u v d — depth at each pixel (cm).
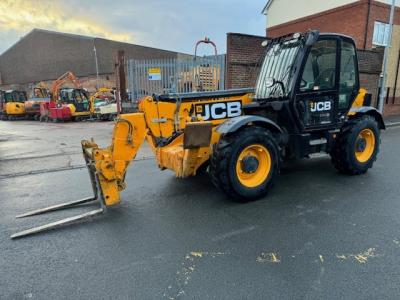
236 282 244
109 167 362
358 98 554
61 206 403
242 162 388
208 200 414
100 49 3297
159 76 1159
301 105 441
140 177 525
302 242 301
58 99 2023
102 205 375
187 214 371
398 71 1512
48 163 666
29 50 3781
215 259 275
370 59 1378
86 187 492
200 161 397
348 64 483
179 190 455
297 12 1903
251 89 503
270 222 345
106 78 3278
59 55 3541
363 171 514
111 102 1900
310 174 520
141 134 387
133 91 1202
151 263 272
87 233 329
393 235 313
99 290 238
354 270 256
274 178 411
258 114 481
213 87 1094
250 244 299
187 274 255
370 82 1401
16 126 1694
